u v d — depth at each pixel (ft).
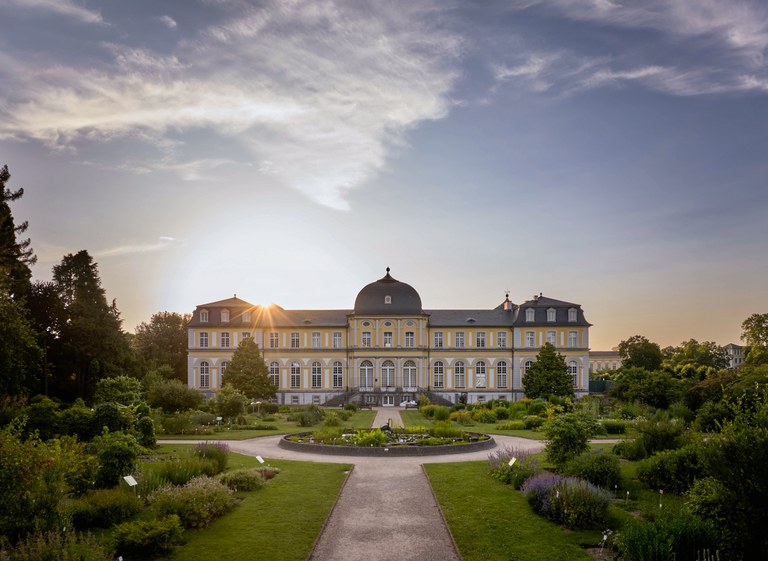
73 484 71.05
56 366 227.81
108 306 257.34
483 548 61.62
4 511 54.70
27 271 203.62
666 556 50.39
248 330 324.19
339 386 322.75
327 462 110.42
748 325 288.30
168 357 382.22
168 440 146.00
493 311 338.95
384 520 72.33
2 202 166.30
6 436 59.93
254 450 128.47
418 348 317.63
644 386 209.05
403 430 149.48
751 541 54.29
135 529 59.41
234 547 61.11
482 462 108.88
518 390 320.70
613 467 84.43
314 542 63.26
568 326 321.11
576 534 65.31
